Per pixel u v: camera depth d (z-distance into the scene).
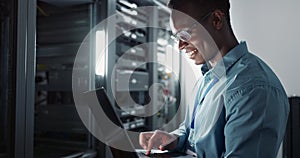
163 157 0.72
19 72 0.67
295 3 1.63
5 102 0.89
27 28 0.69
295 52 1.63
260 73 0.56
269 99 0.52
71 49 1.12
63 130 1.10
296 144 1.28
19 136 0.67
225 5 0.60
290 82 1.65
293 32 1.64
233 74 0.60
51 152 0.97
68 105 1.10
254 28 1.73
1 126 0.88
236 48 0.62
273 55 1.69
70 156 0.90
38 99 1.21
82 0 1.00
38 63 1.21
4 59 0.93
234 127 0.52
